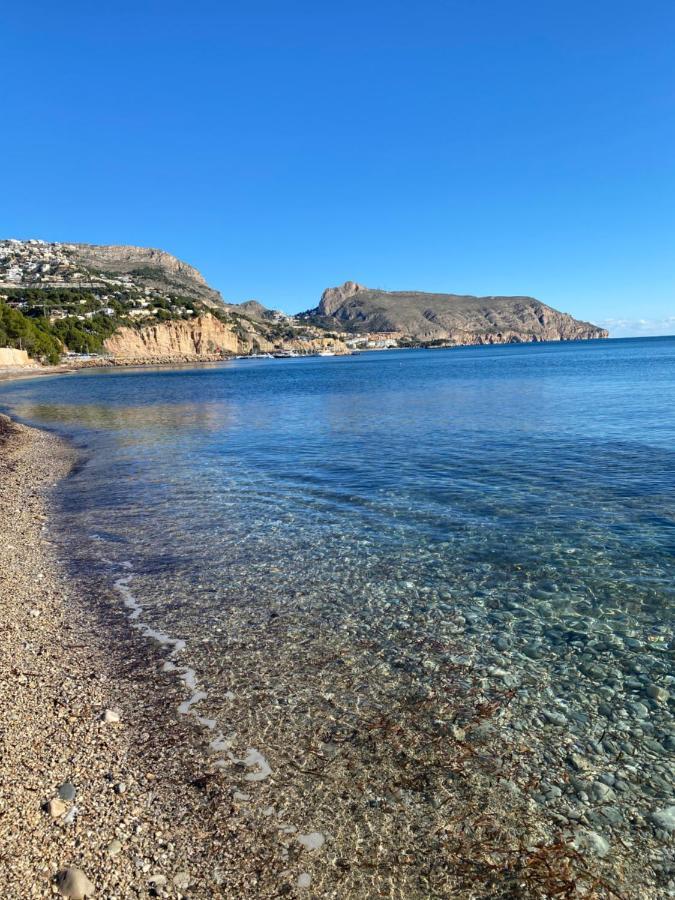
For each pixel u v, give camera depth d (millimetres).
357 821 5227
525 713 6785
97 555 12523
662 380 56969
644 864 4781
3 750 5980
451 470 19359
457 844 4980
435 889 4559
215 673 7719
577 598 9672
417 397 49219
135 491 18344
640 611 9172
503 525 13445
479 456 21531
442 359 168875
